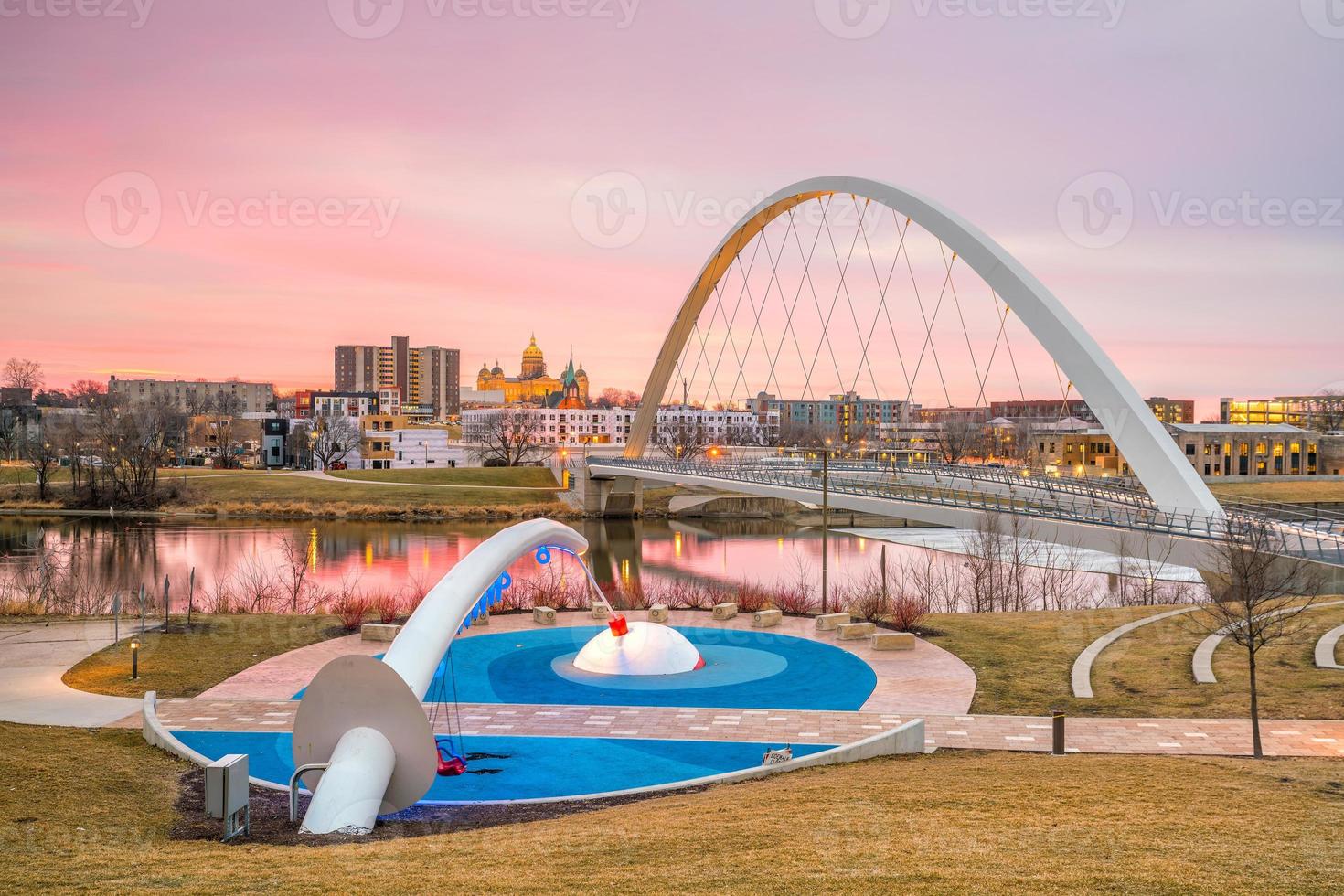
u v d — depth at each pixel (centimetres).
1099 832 1567
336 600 5769
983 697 3141
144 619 4391
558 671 3534
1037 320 5928
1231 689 3083
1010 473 7844
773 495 8144
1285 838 1520
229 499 12912
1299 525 5200
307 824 1695
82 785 2003
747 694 3206
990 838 1531
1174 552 4441
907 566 8012
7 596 5672
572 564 8362
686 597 5725
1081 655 3616
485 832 1733
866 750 2423
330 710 1825
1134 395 5338
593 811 1986
